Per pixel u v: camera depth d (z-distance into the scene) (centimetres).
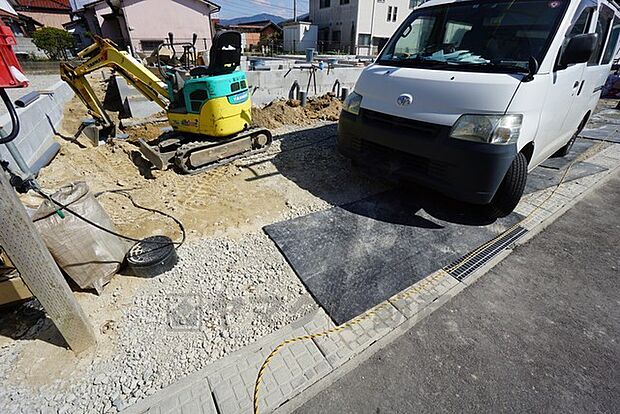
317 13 2692
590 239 296
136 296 223
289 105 741
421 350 190
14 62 147
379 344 193
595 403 164
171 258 246
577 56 269
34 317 205
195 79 407
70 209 206
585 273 254
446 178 280
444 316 213
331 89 866
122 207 329
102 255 220
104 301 218
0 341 190
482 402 164
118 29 2019
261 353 185
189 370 176
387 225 311
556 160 480
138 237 283
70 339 176
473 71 282
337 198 363
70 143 457
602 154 509
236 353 185
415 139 288
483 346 193
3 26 140
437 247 281
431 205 349
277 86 763
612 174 431
